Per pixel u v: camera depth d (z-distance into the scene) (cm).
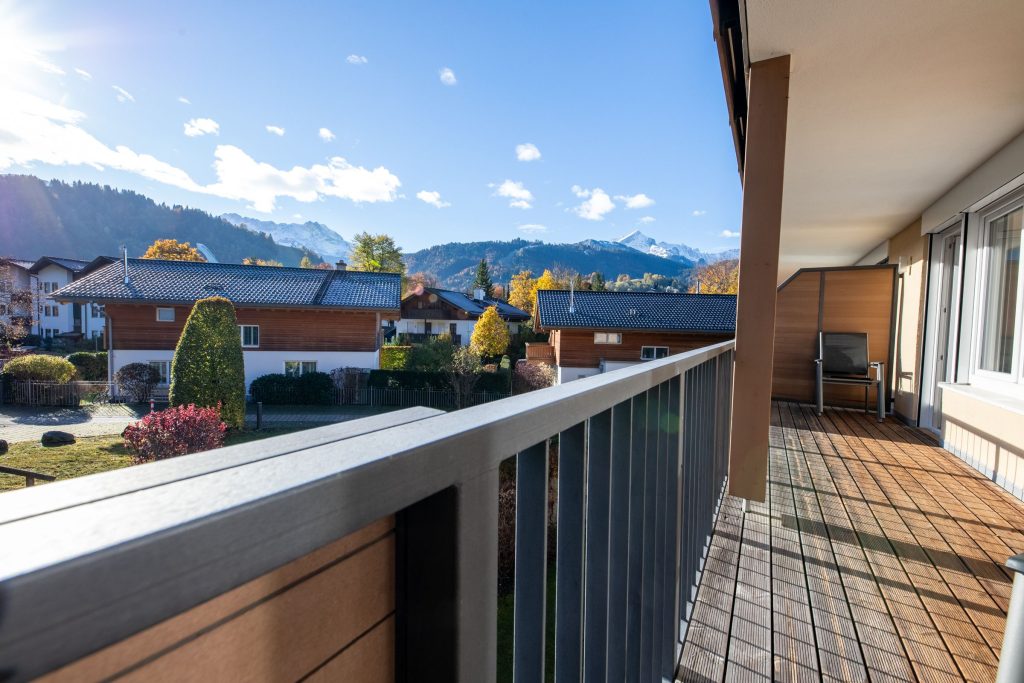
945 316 494
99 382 1656
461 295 4750
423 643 46
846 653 166
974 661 162
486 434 50
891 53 236
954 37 223
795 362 664
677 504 154
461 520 46
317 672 40
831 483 341
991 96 279
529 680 66
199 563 26
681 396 153
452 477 45
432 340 2369
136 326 1934
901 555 235
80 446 773
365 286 2294
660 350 2220
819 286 650
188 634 31
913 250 575
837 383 632
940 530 264
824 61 244
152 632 29
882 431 510
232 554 28
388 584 47
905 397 572
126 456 729
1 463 676
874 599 198
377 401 2038
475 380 2097
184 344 1390
